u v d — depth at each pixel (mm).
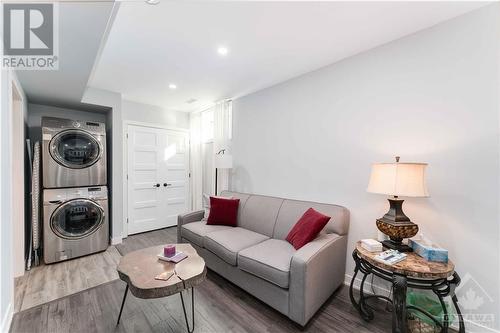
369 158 2209
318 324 1752
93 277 2441
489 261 1600
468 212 1684
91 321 1761
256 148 3387
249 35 1959
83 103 3170
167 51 2225
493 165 1591
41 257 2832
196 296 2115
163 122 4352
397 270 1455
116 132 3434
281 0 1532
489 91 1606
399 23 1807
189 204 4727
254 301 2045
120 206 3479
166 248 1834
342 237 2209
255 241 2406
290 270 1716
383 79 2115
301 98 2797
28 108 3113
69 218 2896
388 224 1727
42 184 2783
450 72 1763
